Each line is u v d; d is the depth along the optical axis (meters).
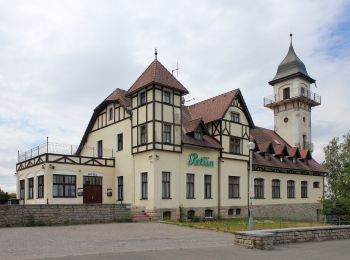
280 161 38.00
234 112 32.34
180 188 27.59
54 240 14.61
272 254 12.28
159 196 26.12
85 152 33.62
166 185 26.84
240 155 32.44
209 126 31.92
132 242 14.64
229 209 30.98
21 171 30.02
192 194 28.58
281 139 44.66
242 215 32.03
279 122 45.91
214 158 30.48
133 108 28.44
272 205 35.53
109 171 29.33
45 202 25.44
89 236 16.11
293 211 37.88
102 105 31.47
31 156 28.33
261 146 36.94
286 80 45.53
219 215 30.08
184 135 29.09
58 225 20.25
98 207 22.33
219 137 31.03
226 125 31.52
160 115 26.89
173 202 26.94
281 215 36.41
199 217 28.00
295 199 38.44
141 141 27.48
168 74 28.25
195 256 11.61
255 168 33.97
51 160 26.05
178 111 28.16
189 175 28.58
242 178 32.56
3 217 18.97
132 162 28.00
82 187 27.48
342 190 33.88
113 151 30.16
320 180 42.38
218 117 31.03
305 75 44.97
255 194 34.06
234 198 31.58
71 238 15.30
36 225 19.78
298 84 44.53
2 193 34.97
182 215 27.28
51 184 25.81
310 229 15.78
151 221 24.27
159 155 26.47
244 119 33.34
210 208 29.55
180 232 18.84
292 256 12.00
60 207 20.72
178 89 27.94
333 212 32.69
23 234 16.23
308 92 45.69
